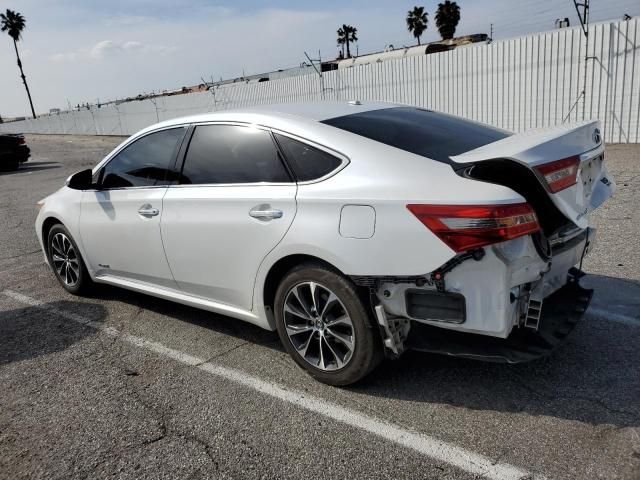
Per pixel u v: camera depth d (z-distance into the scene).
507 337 2.86
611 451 2.48
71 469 2.64
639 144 11.91
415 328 2.97
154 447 2.76
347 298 2.94
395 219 2.71
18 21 62.03
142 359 3.75
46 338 4.21
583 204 2.98
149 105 32.69
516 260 2.58
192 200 3.63
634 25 11.52
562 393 2.97
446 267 2.64
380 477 2.43
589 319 3.80
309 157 3.14
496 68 14.09
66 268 5.09
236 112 3.62
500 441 2.61
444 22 51.75
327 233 2.91
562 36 12.69
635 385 2.99
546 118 13.41
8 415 3.15
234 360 3.65
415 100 16.44
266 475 2.50
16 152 18.83
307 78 20.36
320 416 2.93
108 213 4.32
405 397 3.05
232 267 3.47
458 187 2.62
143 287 4.30
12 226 8.97
